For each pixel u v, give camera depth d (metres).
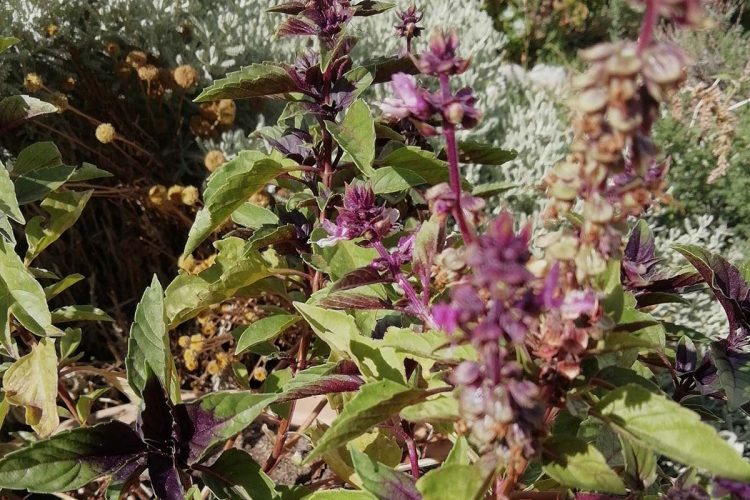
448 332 0.38
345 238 0.47
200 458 0.46
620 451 0.46
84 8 0.80
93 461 0.46
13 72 0.77
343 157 0.56
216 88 0.52
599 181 0.36
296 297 0.62
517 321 0.37
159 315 0.49
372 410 0.41
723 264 0.49
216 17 0.86
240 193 0.54
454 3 1.05
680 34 0.99
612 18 1.44
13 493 0.59
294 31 0.53
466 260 0.37
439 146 0.79
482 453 0.43
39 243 0.60
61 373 0.61
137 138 0.81
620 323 0.43
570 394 0.40
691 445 0.38
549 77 1.21
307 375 0.50
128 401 0.71
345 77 0.55
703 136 0.86
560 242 0.38
